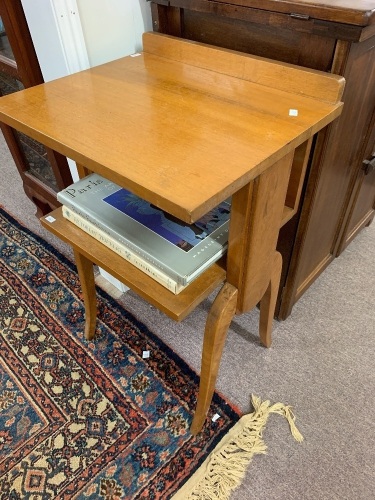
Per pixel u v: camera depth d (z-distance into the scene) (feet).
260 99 2.21
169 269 2.15
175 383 3.38
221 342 2.50
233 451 2.96
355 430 3.08
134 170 1.69
